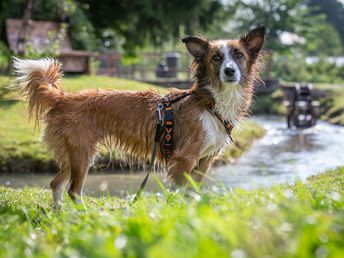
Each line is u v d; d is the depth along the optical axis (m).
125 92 6.68
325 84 40.28
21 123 13.21
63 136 6.48
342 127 21.61
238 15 50.69
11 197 7.01
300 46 50.47
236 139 14.55
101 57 31.80
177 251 3.02
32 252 3.70
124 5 29.02
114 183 9.74
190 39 6.46
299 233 3.08
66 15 23.45
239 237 3.13
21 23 20.30
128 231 3.62
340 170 8.73
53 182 6.59
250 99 6.73
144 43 31.23
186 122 6.38
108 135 6.61
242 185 9.77
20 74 6.80
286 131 19.98
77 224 4.43
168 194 4.88
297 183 5.44
